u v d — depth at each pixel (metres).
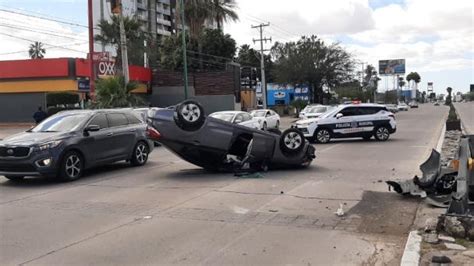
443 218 6.78
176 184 11.41
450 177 9.09
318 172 12.88
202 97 50.53
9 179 12.70
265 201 9.24
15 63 41.34
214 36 62.09
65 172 12.01
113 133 13.77
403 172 12.73
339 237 6.85
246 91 62.97
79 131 12.64
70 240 6.92
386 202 8.99
